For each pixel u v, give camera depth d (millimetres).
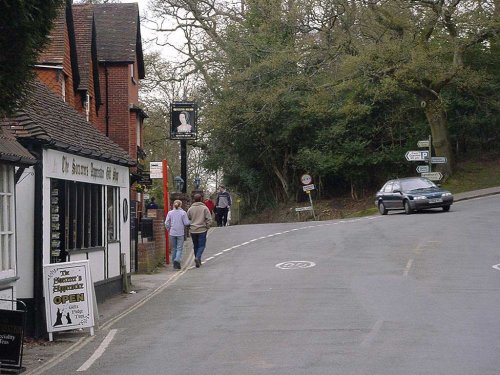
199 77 55750
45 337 14266
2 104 9492
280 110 50719
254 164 58062
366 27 41469
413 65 40375
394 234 28125
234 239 31938
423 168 40938
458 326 12711
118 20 37844
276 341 12055
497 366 9805
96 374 10555
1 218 12711
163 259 26688
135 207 33000
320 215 50625
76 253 16453
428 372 9547
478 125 51625
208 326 13914
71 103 27172
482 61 48906
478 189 45438
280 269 21953
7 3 8477
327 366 10102
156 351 11922
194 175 67000
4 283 12586
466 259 21578
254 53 49188
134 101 38062
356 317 13875
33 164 13602
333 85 43750
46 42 9719
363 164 50906
